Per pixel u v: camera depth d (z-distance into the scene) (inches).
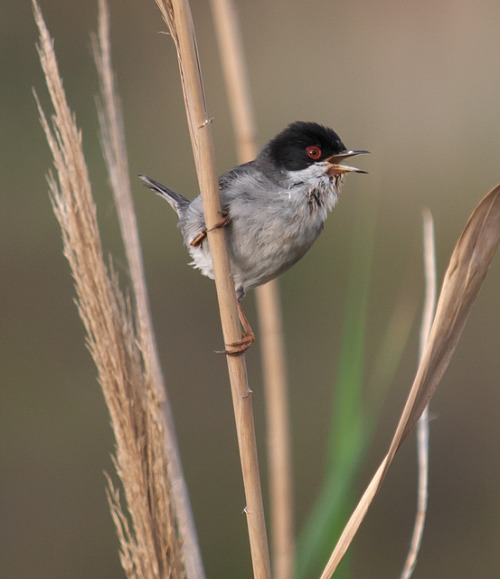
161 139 580.4
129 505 187.5
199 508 460.1
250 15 625.6
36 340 518.6
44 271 538.9
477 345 526.9
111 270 195.6
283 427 266.4
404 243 551.2
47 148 552.1
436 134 588.4
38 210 545.3
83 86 569.0
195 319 531.8
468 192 566.6
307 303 541.3
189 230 258.5
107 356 188.5
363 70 611.2
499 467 489.4
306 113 591.5
